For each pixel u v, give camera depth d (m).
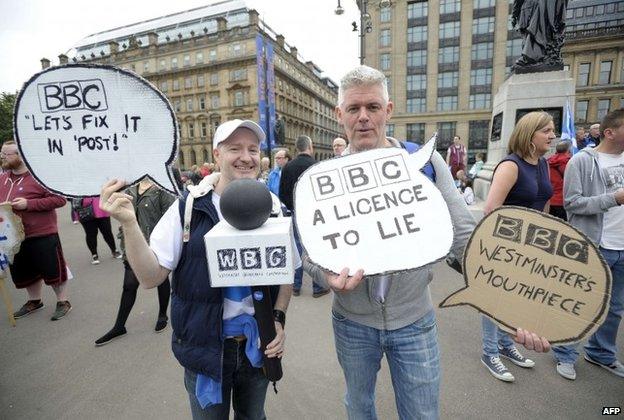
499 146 6.81
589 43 33.41
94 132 1.13
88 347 2.87
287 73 52.84
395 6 34.19
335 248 1.11
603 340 2.33
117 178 1.14
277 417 2.03
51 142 1.13
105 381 2.41
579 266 1.04
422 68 34.53
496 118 7.16
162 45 49.75
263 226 1.13
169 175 1.15
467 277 1.17
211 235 1.07
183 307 1.22
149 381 2.40
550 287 1.07
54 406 2.17
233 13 54.75
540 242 1.10
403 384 1.31
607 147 2.14
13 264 3.45
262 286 1.16
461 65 33.50
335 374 2.43
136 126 1.13
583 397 2.09
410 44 34.47
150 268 1.14
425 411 1.28
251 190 1.05
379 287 1.28
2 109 32.47
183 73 48.66
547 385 2.21
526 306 1.09
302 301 3.72
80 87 1.11
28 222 3.29
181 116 49.44
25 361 2.68
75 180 1.14
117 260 5.67
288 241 1.05
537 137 1.90
